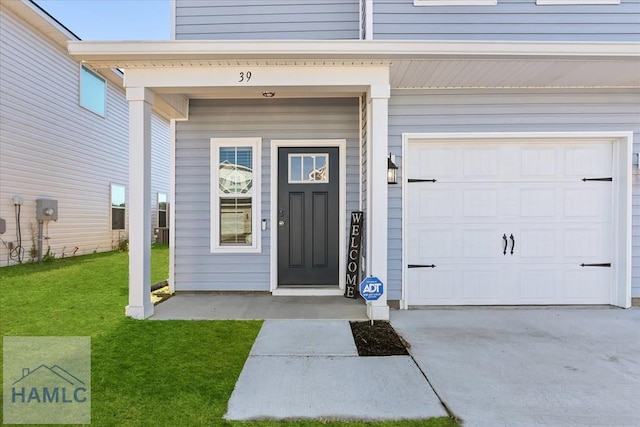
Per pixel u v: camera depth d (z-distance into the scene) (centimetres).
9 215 738
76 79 924
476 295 464
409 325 387
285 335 352
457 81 432
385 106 400
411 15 427
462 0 427
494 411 224
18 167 755
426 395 243
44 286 556
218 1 498
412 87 451
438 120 454
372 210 406
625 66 386
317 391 247
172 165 530
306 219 537
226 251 529
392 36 426
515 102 454
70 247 909
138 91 396
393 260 454
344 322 394
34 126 792
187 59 376
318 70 396
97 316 403
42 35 807
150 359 294
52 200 829
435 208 464
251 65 393
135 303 400
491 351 318
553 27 427
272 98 527
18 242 761
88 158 978
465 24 427
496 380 265
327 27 499
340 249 532
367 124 431
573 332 366
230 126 531
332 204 536
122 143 1140
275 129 531
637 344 335
